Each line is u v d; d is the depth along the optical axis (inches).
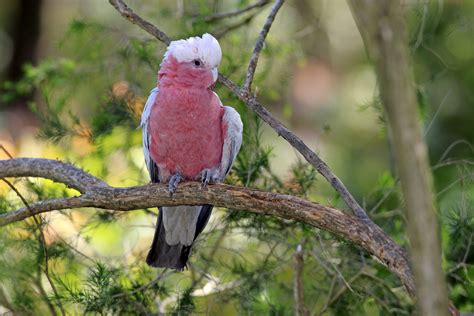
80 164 428.1
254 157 381.4
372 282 384.2
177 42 346.3
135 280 370.0
